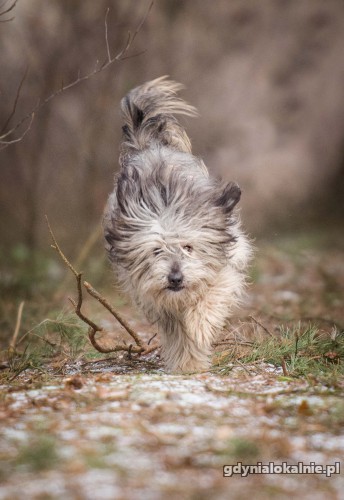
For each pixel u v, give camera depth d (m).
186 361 10.40
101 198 22.12
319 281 19.05
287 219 29.83
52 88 22.91
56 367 10.80
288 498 6.11
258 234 28.16
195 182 10.83
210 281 10.50
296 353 10.24
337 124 32.44
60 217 23.19
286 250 23.77
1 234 22.34
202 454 6.83
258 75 30.80
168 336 10.61
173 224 10.29
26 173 23.69
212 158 29.45
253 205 30.05
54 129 23.98
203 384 9.04
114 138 23.05
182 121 23.47
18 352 11.58
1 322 13.78
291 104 31.45
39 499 5.90
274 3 31.17
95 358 11.16
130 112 13.06
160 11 26.98
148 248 10.32
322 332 12.37
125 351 11.49
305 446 7.16
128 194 10.70
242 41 30.64
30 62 23.05
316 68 31.91
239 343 10.99
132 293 11.11
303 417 7.90
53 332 13.00
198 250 10.38
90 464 6.48
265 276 19.52
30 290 16.05
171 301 10.27
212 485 6.26
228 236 10.65
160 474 6.41
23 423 7.64
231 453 6.79
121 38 23.36
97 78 23.09
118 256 10.74
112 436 7.18
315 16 31.75
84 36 23.20
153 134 12.95
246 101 30.45
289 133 31.47
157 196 10.52
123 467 6.51
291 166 30.91
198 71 29.08
